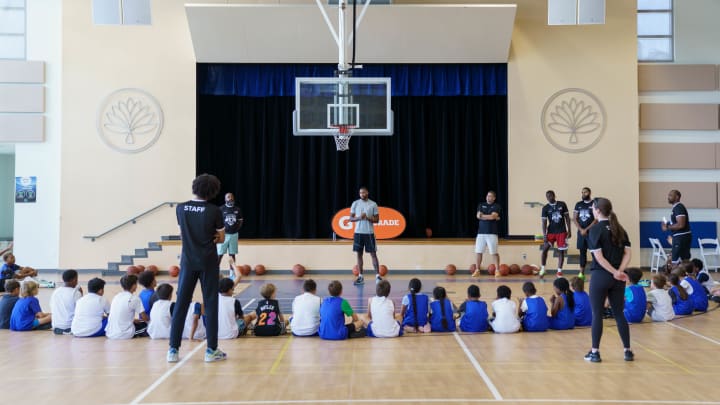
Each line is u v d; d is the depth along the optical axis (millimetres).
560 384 4645
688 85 14352
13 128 13984
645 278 12250
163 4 13711
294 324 6520
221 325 6367
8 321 6961
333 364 5277
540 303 6773
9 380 4781
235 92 14023
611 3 13875
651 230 14273
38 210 14023
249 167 14703
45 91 14133
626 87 13812
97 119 13594
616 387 4562
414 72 14133
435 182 15078
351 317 7176
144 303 6879
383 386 4598
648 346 6000
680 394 4383
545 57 13875
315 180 14945
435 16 13070
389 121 10742
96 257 13516
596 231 5305
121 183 13602
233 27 13172
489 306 8609
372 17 13047
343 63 9320
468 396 4332
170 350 5348
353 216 11336
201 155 14312
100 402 4211
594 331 5355
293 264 13203
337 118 10680
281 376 4879
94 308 6535
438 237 14938
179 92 13711
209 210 5293
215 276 5371
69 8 13617
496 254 12523
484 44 13477
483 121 14727
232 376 4875
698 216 14383
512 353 5688
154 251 13180
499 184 14539
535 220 13805
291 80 14055
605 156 13820
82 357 5543
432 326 6727
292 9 12953
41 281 11000
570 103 13828
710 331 6781
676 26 14578
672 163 14352
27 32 14180
